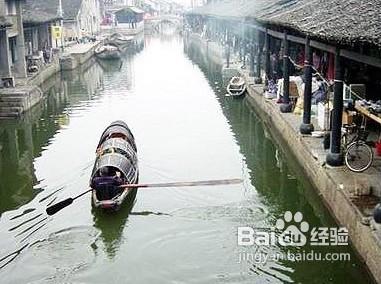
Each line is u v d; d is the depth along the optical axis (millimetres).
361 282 11594
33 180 18625
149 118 27844
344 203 12859
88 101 32938
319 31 13938
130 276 12305
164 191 17016
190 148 22062
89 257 13164
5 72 30391
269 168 19297
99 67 50375
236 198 16406
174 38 89312
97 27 83062
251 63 33375
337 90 14516
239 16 33750
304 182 17297
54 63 42562
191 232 14242
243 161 20203
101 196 15312
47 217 15453
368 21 12141
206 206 15852
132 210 15664
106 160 16109
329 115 17453
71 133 24906
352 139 15703
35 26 42281
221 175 18688
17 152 22156
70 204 15945
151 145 22562
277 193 16812
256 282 11836
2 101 27141
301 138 18000
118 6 105438
